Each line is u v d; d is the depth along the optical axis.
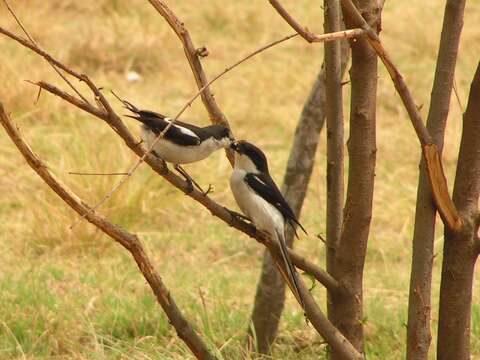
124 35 23.06
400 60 23.23
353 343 7.09
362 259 7.01
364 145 6.72
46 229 13.43
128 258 13.11
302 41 24.22
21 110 18.48
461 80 21.16
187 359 9.44
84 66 21.80
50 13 24.98
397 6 26.22
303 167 9.84
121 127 6.11
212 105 7.73
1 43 21.92
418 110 6.02
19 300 11.02
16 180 15.73
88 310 10.94
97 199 14.20
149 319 10.67
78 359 9.75
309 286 12.04
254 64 22.62
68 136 17.28
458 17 6.22
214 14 25.47
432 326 10.49
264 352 10.03
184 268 12.91
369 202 6.86
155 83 21.42
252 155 8.31
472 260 6.54
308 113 9.79
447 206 6.29
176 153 8.08
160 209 14.67
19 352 9.81
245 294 11.91
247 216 8.45
